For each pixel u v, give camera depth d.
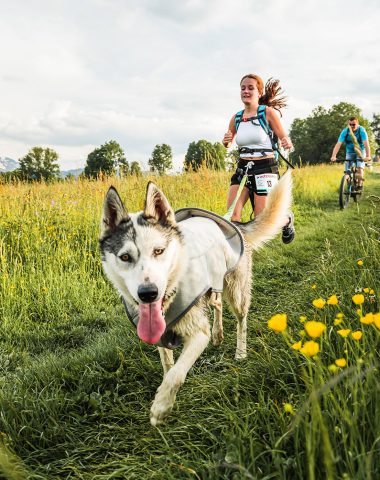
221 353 3.42
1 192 8.53
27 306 4.61
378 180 21.45
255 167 4.78
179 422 2.39
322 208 11.84
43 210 7.48
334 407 1.81
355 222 8.67
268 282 5.18
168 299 2.62
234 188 4.89
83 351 3.43
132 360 3.17
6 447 2.17
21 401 2.60
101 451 2.30
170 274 2.63
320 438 1.63
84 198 8.34
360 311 2.07
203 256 2.82
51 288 4.91
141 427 2.48
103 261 2.79
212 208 8.48
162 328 2.47
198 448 2.02
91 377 2.96
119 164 9.97
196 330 2.63
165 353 2.84
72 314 4.62
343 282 3.71
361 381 1.90
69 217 7.19
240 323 3.39
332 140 76.81
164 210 2.76
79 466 2.16
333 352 2.29
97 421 2.58
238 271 3.36
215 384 2.71
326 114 79.12
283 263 5.92
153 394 2.85
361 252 4.43
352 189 11.66
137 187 8.66
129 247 2.55
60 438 2.41
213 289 2.85
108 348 3.39
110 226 2.82
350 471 1.49
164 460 2.03
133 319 2.81
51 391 2.83
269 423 1.95
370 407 1.77
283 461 1.70
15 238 6.07
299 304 3.82
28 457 2.23
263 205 4.77
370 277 3.38
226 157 10.56
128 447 2.30
